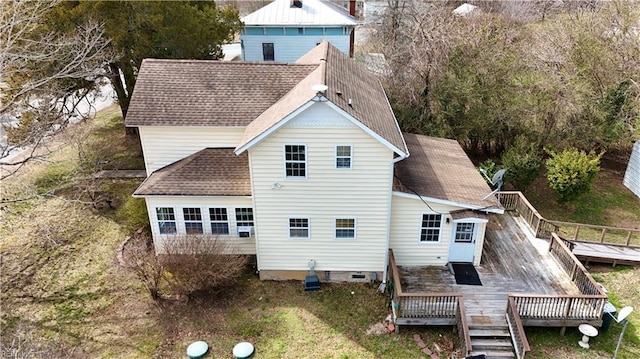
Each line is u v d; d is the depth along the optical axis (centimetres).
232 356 1317
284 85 1728
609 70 2442
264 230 1523
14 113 2005
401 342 1357
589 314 1335
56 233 1895
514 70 2373
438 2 2717
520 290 1451
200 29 2403
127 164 2517
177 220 1609
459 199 1497
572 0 3297
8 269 1680
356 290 1573
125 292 1572
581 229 1966
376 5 3594
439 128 2402
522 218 1870
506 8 3788
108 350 1340
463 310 1308
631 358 1296
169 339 1381
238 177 1595
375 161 1386
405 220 1523
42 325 1428
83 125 2822
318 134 1348
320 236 1526
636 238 1895
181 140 1675
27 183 2305
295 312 1478
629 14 2414
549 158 2298
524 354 1218
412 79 2478
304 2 3591
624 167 2530
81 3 2077
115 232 1906
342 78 1625
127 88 2491
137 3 2155
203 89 1709
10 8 1841
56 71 2038
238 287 1591
